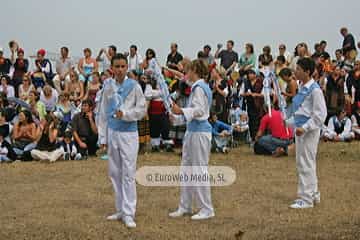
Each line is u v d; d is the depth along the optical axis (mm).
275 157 12656
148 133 13297
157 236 6699
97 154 13125
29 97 14242
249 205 8281
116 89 7098
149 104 13164
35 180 10102
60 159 12227
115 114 6992
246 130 14555
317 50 16031
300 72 8039
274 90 13109
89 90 14953
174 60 15633
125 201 7113
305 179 8117
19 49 16328
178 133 13828
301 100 8031
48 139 12227
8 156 12109
